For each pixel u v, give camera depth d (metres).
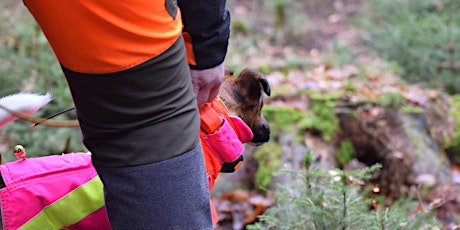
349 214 3.19
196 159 2.15
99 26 1.94
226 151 2.49
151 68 2.01
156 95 2.04
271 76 5.83
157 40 2.00
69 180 2.50
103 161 2.11
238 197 4.50
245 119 2.96
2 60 5.25
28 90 4.80
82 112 2.09
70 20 1.93
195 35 2.19
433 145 5.07
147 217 2.10
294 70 6.30
